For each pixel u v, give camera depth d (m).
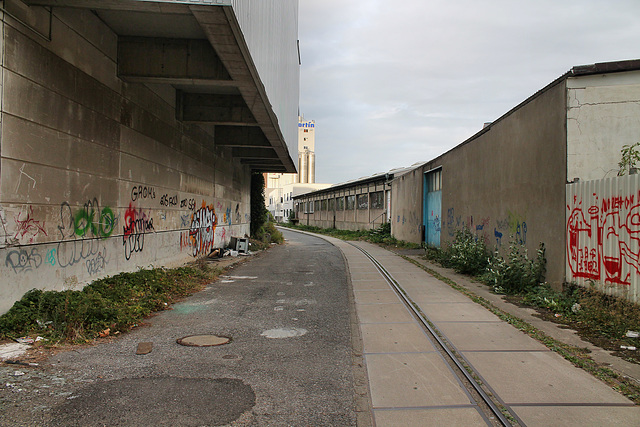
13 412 3.95
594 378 4.88
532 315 7.87
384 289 10.92
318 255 21.19
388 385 4.75
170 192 13.32
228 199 22.23
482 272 12.82
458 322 7.43
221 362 5.45
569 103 8.79
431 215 22.19
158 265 12.39
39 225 7.01
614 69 8.62
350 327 7.21
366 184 40.16
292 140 23.48
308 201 70.56
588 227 8.08
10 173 6.33
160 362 5.40
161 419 3.88
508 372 5.07
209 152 18.12
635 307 6.62
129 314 7.28
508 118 11.95
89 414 3.95
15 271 6.46
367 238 34.03
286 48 17.59
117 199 9.78
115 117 9.62
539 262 9.80
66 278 7.79
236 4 6.81
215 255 18.25
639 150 8.54
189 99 14.08
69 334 6.17
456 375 5.03
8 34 6.24
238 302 9.27
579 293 8.10
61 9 7.48
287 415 4.02
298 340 6.45
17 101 6.46
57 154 7.49
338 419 3.96
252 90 10.52
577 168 8.74
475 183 14.98
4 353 5.51
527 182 10.66
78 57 8.08
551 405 4.19
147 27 9.12
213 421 3.88
